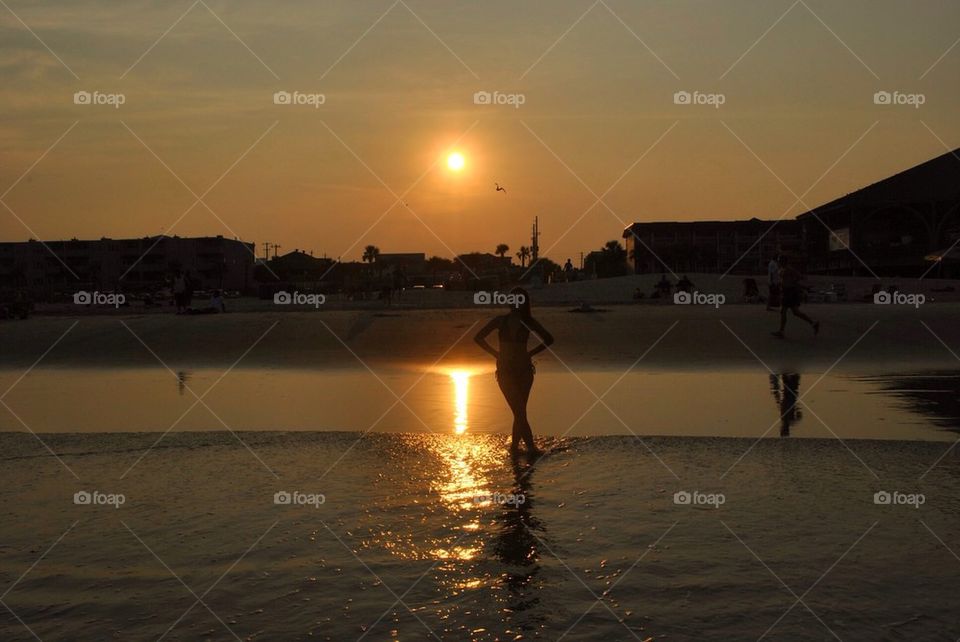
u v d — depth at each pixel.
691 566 5.34
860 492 6.89
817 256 78.56
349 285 57.19
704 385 14.03
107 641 4.46
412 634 4.46
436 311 32.12
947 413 10.96
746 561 5.41
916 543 5.71
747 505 6.59
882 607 4.71
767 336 21.81
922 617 4.58
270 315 30.89
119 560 5.63
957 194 66.19
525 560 5.48
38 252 105.12
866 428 9.88
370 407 11.95
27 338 24.98
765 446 8.55
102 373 17.45
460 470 7.79
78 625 4.66
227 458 8.44
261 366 18.06
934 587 4.98
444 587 5.07
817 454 8.18
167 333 25.06
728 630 4.45
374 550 5.72
